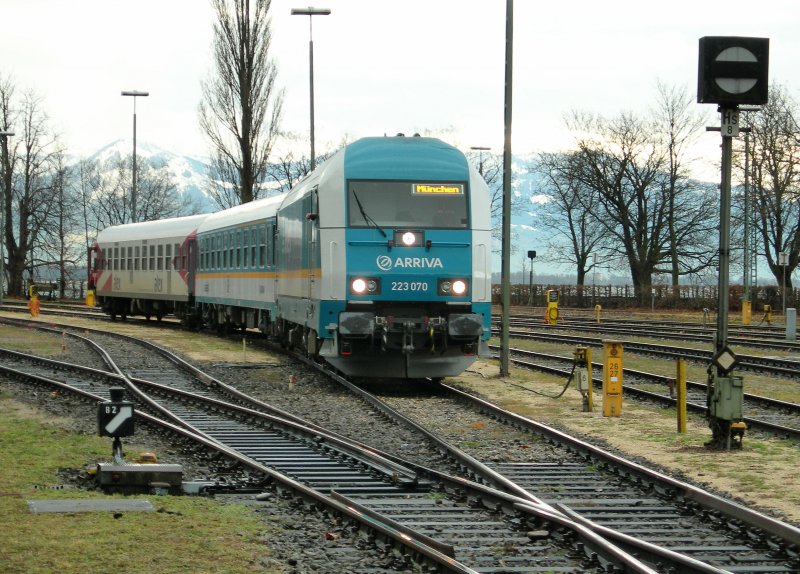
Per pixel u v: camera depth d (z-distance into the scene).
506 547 10.99
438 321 24.75
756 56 17.58
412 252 24.75
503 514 12.57
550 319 56.19
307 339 28.72
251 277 38.41
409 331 24.56
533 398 24.83
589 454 16.44
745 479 14.94
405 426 19.98
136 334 46.34
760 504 13.34
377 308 24.88
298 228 28.80
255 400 22.91
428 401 23.97
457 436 18.86
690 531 11.94
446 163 25.30
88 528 11.16
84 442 17.23
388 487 14.23
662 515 12.72
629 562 9.80
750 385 28.23
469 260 25.00
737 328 54.81
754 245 76.25
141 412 20.19
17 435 17.86
